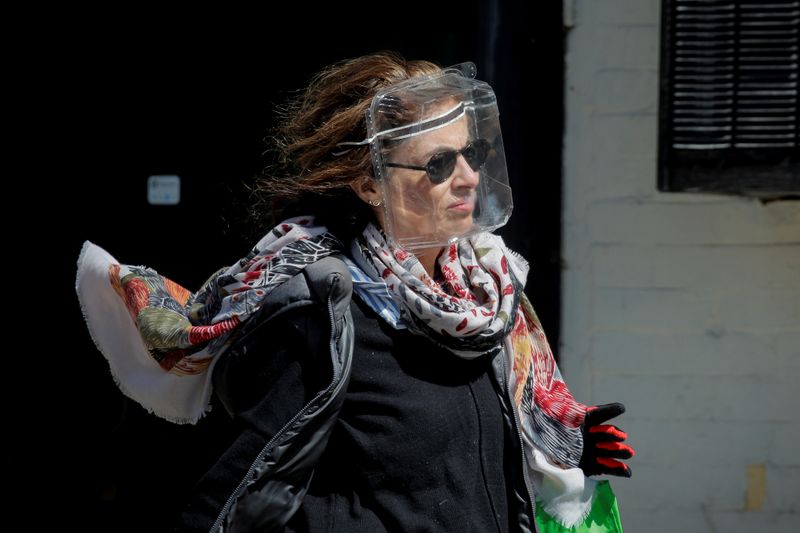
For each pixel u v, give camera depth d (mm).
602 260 10984
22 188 12117
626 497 11227
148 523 12359
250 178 12062
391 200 5785
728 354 11031
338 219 5996
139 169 12109
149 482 12461
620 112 10820
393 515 5527
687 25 10625
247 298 5688
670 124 10766
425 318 5594
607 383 11086
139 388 6605
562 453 6547
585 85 10820
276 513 5336
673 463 11156
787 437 11086
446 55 11727
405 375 5652
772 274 10914
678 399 11086
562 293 11023
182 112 12039
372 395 5594
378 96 5762
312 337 5449
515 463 6000
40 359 12367
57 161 12109
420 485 5582
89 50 11953
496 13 10883
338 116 5930
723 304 10977
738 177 10742
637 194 10906
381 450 5543
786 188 10688
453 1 11664
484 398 5879
